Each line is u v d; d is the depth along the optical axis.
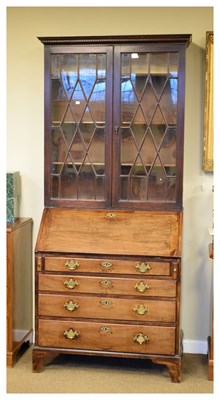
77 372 3.23
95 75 3.22
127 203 3.23
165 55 3.14
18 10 3.57
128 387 3.03
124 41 3.13
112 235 3.15
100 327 3.11
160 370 3.28
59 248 3.13
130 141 3.22
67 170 3.31
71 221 3.24
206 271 3.55
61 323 3.15
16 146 3.68
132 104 3.20
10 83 3.64
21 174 3.69
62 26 3.54
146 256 3.03
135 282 3.05
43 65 3.59
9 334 3.29
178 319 3.03
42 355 3.19
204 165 3.44
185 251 3.55
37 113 3.63
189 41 3.14
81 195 3.30
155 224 3.15
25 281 3.58
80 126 3.28
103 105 3.24
